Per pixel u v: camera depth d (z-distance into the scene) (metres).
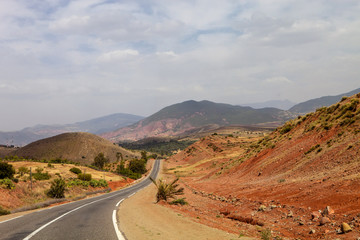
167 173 103.69
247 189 23.28
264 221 11.98
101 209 15.57
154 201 22.33
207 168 93.50
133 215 12.77
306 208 12.20
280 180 21.62
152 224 10.20
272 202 15.47
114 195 32.06
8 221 10.71
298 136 33.75
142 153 188.25
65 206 18.20
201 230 9.28
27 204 21.56
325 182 15.10
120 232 8.38
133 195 30.88
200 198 24.48
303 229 9.74
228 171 44.91
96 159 111.00
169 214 13.64
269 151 37.56
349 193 11.50
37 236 7.75
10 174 31.30
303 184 17.05
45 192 27.41
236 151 114.31
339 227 8.86
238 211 15.57
